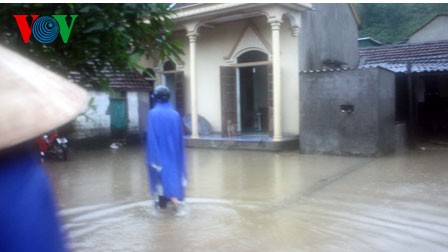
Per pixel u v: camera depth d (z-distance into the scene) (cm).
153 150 609
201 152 1332
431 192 734
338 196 721
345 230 541
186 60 1600
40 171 117
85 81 300
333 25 1570
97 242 513
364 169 959
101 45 280
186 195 750
